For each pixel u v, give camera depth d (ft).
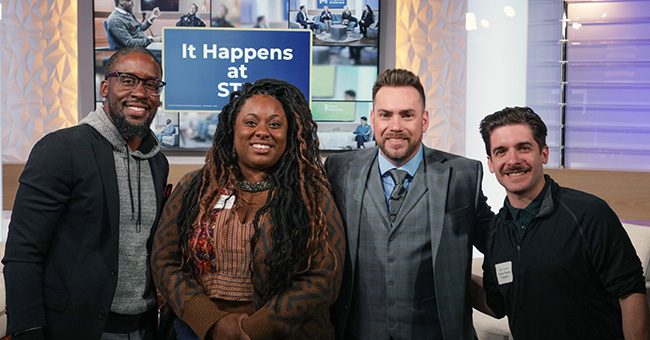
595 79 15.92
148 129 6.57
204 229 5.90
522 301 6.22
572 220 6.09
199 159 15.78
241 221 5.94
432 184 6.69
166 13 15.46
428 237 6.59
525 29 14.25
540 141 6.27
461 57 15.98
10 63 15.71
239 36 15.51
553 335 6.11
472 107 14.32
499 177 6.38
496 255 6.47
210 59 15.51
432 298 6.57
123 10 15.43
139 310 6.26
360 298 6.65
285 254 5.68
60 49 15.75
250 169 6.18
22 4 15.67
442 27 16.02
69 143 6.06
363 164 6.95
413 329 6.52
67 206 6.06
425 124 6.85
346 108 15.85
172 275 5.86
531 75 16.08
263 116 5.98
